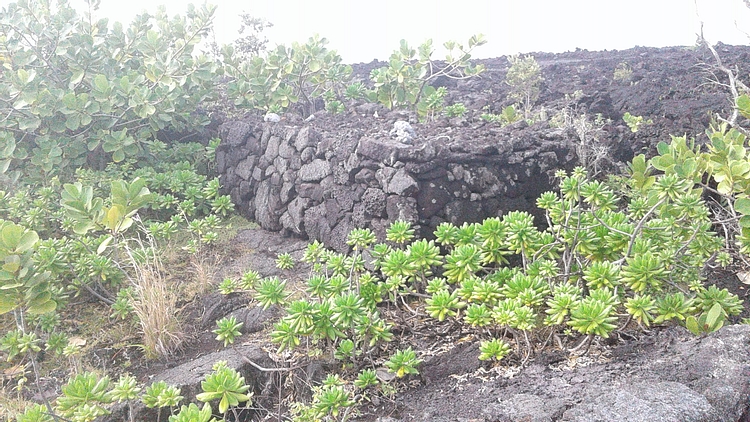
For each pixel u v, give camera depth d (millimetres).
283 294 3938
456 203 4906
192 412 3062
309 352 3955
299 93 8102
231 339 3814
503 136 5410
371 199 5031
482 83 8844
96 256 5145
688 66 8383
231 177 7207
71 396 3322
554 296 3596
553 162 5414
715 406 2951
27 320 4781
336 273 4129
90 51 7277
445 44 7488
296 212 5988
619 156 6426
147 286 4703
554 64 9289
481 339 3938
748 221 3738
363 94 7723
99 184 6746
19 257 3822
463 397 3400
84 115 6949
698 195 3918
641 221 3748
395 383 3672
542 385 3312
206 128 7934
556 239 3963
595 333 3354
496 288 3635
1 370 4523
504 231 3898
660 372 3234
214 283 5297
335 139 5547
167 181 6770
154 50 7441
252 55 9109
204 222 6066
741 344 3262
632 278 3473
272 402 3998
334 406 3293
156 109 7305
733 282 4617
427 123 6422
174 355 4512
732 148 3736
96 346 4680
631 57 9578
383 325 3738
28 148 7340
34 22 7297
